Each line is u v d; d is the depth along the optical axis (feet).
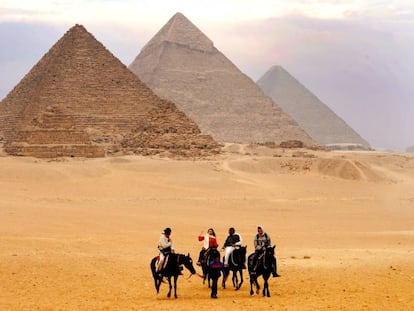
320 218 342.03
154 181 518.37
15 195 410.31
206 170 579.07
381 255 191.31
